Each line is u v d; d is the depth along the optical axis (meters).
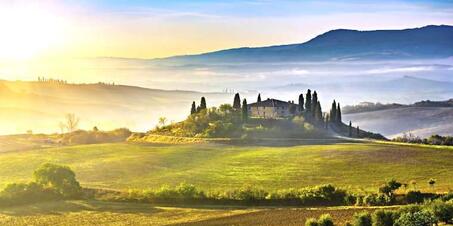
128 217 92.88
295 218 83.00
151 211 97.75
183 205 103.56
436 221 67.88
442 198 91.12
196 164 163.62
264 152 176.88
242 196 103.81
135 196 108.88
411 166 139.75
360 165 144.88
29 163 174.12
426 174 129.62
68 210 100.12
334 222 76.62
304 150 174.12
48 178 112.69
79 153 194.62
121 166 164.12
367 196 98.75
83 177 146.75
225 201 104.12
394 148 169.25
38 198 108.50
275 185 125.94
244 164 158.88
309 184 125.31
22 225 88.69
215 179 138.25
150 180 140.25
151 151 195.25
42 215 96.12
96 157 184.00
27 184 110.12
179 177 143.38
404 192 102.50
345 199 100.12
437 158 149.88
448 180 120.88
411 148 168.50
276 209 93.75
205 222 84.06
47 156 187.50
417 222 65.69
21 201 105.94
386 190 100.69
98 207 102.44
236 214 90.25
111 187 127.81
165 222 87.06
